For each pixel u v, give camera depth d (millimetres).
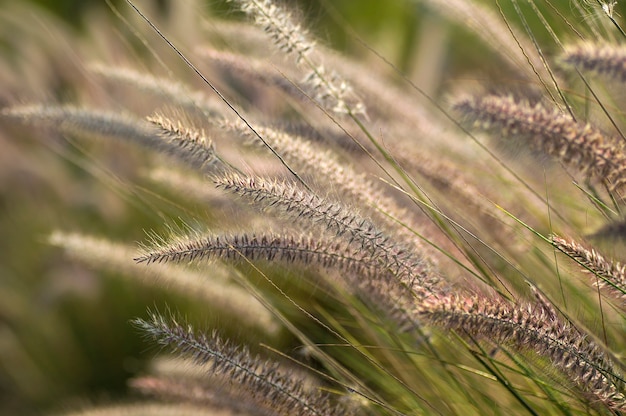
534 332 788
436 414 897
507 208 935
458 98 836
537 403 893
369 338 988
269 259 830
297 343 1001
